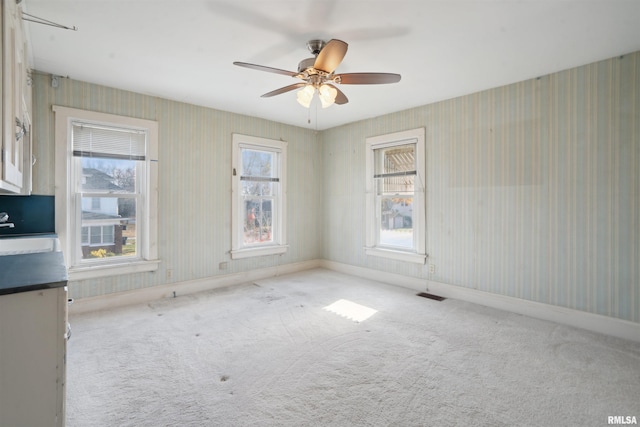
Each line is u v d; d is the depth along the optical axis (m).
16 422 1.10
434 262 3.92
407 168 4.23
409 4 2.01
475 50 2.59
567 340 2.63
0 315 1.06
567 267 2.94
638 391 1.94
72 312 3.17
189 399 1.86
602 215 2.75
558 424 1.66
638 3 1.97
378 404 1.82
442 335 2.73
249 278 4.52
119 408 1.77
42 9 2.03
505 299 3.33
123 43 2.48
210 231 4.12
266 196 4.77
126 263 3.46
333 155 5.19
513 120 3.25
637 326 2.59
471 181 3.58
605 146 2.73
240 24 2.23
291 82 3.25
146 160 3.62
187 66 2.89
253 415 1.72
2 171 1.27
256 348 2.49
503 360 2.31
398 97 3.70
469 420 1.69
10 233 2.86
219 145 4.20
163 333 2.74
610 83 2.70
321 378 2.08
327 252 5.33
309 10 2.07
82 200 3.27
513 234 3.27
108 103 3.34
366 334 2.75
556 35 2.36
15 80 1.55
